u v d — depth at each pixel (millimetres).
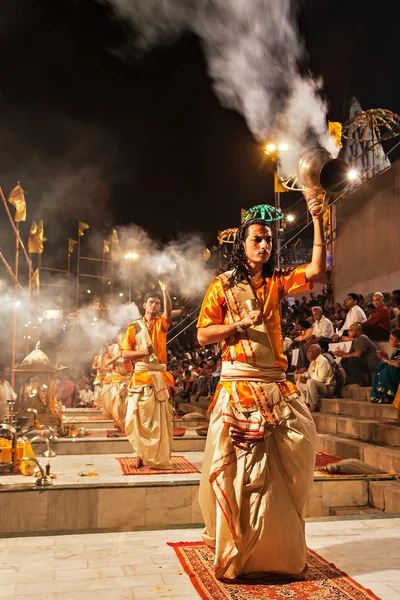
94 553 3129
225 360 2934
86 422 10641
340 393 9062
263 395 2777
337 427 7594
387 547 3197
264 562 2621
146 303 6242
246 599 2416
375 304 9859
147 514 5059
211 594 2473
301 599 2416
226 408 2795
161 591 2541
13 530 4898
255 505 2635
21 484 5207
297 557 2635
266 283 3012
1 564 2936
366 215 15180
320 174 2742
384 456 5680
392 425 6406
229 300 2949
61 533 3580
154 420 6090
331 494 5145
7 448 6090
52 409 9211
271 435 2754
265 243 2957
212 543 3002
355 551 3121
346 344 9422
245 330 2855
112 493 5043
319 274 2912
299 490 2736
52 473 5965
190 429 10289
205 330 2900
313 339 10148
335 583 2602
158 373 6156
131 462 6855
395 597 2451
